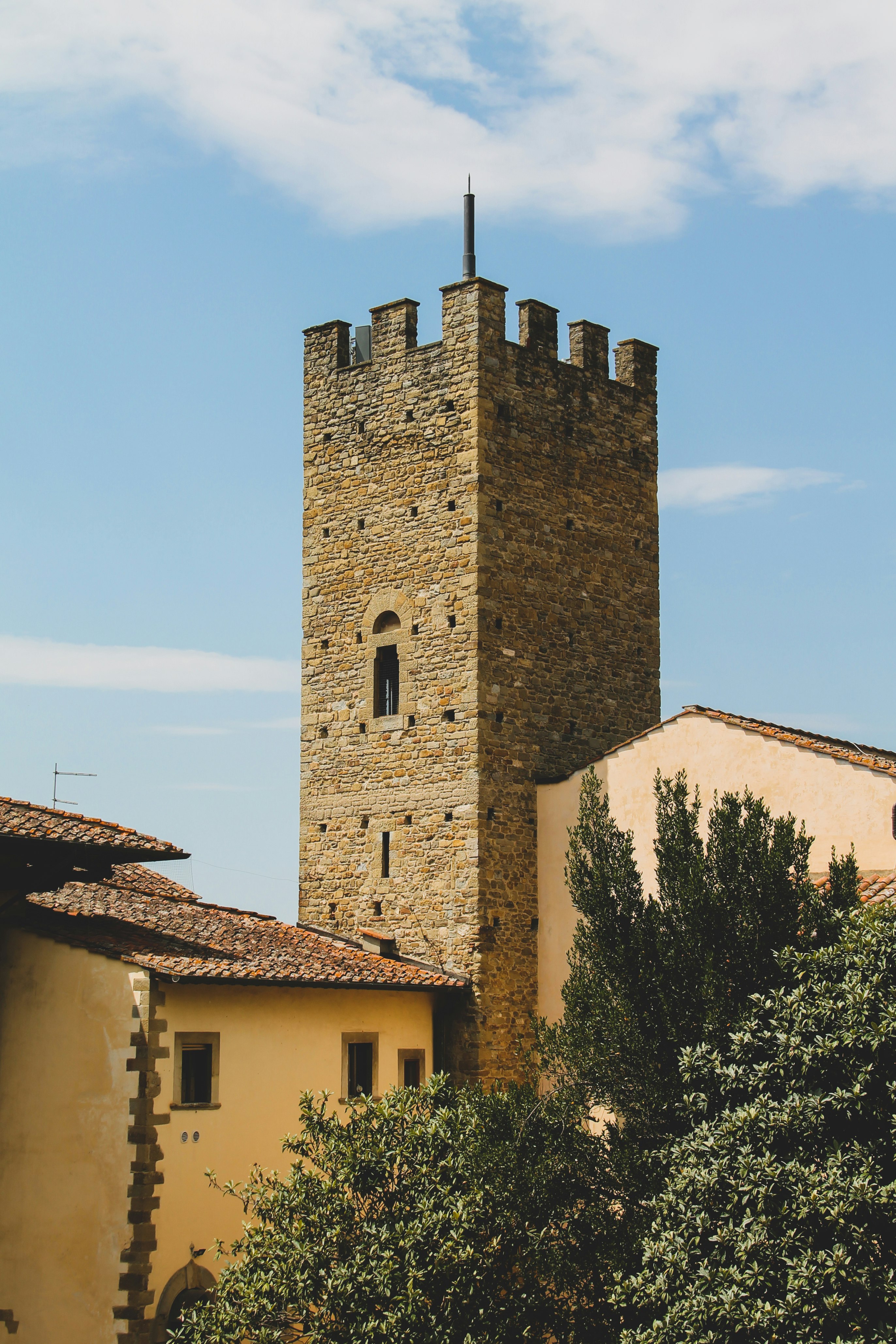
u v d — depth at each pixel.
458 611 38.00
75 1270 28.19
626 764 35.53
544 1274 23.48
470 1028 36.06
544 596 39.38
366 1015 34.12
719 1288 19.77
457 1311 23.66
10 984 30.25
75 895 34.00
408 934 37.81
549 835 37.81
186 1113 29.00
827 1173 19.67
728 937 23.38
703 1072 21.84
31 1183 29.11
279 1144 30.97
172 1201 28.36
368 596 40.12
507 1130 24.66
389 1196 25.33
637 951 24.08
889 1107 20.09
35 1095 29.47
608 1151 23.88
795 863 24.03
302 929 38.84
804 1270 19.27
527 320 40.03
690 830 24.77
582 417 41.16
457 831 37.22
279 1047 31.50
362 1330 23.33
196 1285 28.47
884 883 27.53
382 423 40.41
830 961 21.55
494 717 37.59
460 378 38.81
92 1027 29.05
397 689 39.38
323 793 40.41
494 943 36.62
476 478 38.09
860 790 31.12
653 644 42.28
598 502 41.28
